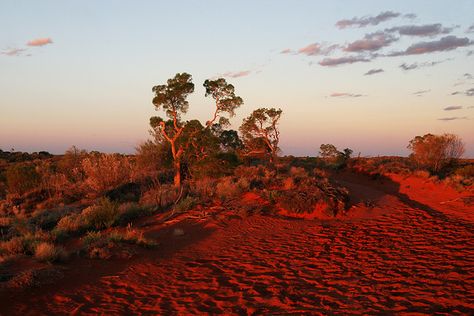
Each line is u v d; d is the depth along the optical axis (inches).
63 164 1205.1
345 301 307.6
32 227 589.6
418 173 1043.3
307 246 481.1
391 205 728.3
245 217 632.4
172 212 645.3
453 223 566.3
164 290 344.2
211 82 950.4
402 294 314.7
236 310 299.3
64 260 400.5
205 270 398.3
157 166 1103.0
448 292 311.6
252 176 948.0
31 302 307.3
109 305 311.1
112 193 878.4
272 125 1657.2
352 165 1371.8
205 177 940.0
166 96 905.5
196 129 979.3
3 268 359.9
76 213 676.7
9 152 2484.0
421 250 438.9
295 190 732.7
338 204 677.3
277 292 332.5
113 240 464.4
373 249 454.9
